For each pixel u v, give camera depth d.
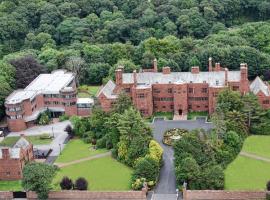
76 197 191.75
